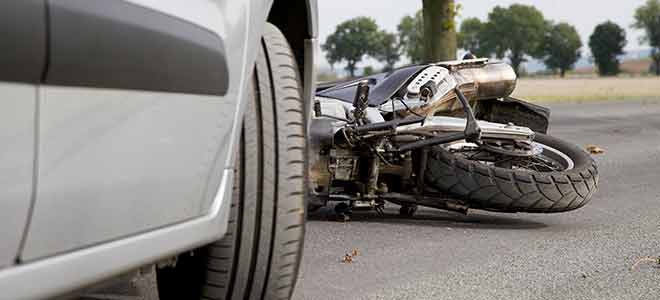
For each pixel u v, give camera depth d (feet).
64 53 7.74
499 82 29.68
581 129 66.74
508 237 24.90
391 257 21.86
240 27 11.42
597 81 419.54
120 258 9.13
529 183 25.88
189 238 10.51
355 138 25.00
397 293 18.39
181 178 10.22
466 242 24.06
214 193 11.19
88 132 8.38
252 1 11.86
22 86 7.43
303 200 13.46
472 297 18.29
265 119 13.20
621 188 35.29
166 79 9.43
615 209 30.22
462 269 20.76
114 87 8.59
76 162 8.30
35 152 7.73
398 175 26.50
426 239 24.31
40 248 8.01
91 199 8.61
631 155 47.67
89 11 8.06
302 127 13.61
